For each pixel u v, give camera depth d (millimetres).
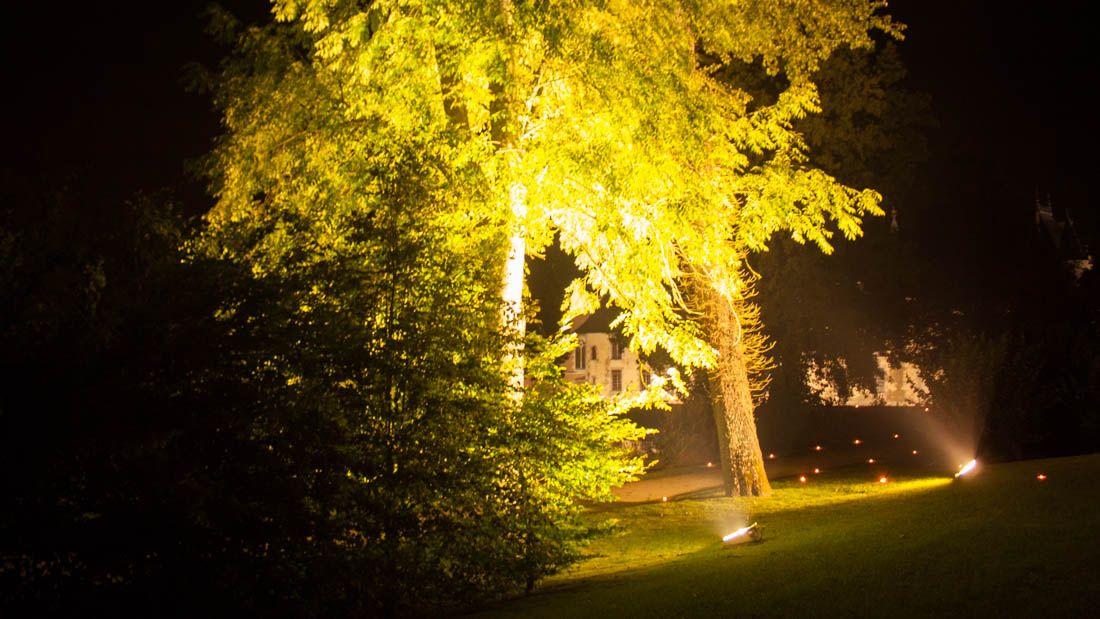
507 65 14008
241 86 15391
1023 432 20375
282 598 8516
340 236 10023
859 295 34219
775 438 32156
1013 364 20781
